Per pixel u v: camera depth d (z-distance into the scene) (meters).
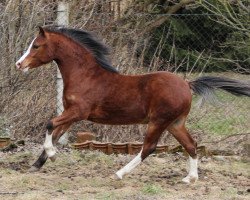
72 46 11.55
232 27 16.36
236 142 15.55
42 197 10.09
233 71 18.16
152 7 19.81
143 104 11.41
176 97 11.22
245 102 16.33
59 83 15.09
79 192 10.61
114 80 11.51
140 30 17.75
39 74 15.39
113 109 11.48
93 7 16.09
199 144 15.20
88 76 11.50
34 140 15.22
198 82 11.64
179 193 10.79
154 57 16.52
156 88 11.27
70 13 16.00
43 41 11.51
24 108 15.35
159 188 10.83
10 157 13.37
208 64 18.73
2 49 15.27
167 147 14.84
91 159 13.52
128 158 13.97
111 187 11.15
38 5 15.50
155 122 11.30
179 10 21.42
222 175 12.72
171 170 12.93
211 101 11.65
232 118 16.30
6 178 11.42
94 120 11.68
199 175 12.55
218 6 16.56
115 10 17.38
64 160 13.25
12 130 15.21
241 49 17.66
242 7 16.03
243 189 11.38
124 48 16.16
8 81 15.30
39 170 12.27
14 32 15.39
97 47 11.62
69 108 11.50
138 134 15.64
